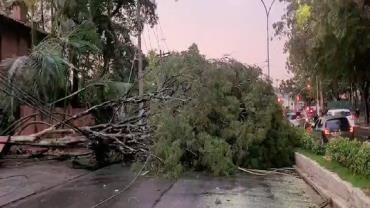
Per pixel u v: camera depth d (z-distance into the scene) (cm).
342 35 2253
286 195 1181
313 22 2455
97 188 1299
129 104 1861
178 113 1658
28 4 2673
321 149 1644
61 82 2130
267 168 1741
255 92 1777
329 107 7231
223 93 1733
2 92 2044
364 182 961
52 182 1390
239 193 1217
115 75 2925
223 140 1627
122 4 3091
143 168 1602
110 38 2961
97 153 1750
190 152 1630
